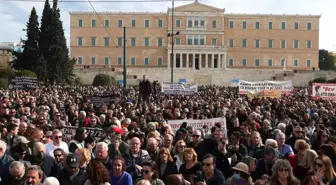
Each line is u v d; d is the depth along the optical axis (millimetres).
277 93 41094
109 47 147750
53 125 18703
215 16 146875
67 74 100625
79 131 14297
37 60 94875
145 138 15938
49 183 9328
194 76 135625
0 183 10883
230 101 36750
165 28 147750
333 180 10539
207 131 20438
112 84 101875
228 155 13898
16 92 38562
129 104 29828
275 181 10633
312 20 148375
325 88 38406
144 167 10883
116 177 10859
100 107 27344
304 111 27547
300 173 12258
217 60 146875
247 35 148625
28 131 14820
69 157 11008
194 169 12234
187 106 32156
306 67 149000
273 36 148875
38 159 12258
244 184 11094
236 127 20469
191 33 147000
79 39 148000
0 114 22094
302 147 12906
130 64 148375
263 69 143375
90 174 9984
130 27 148125
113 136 13742
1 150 11250
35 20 98938
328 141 14844
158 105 33562
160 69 137000
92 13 147250
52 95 41344
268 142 14117
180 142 13398
